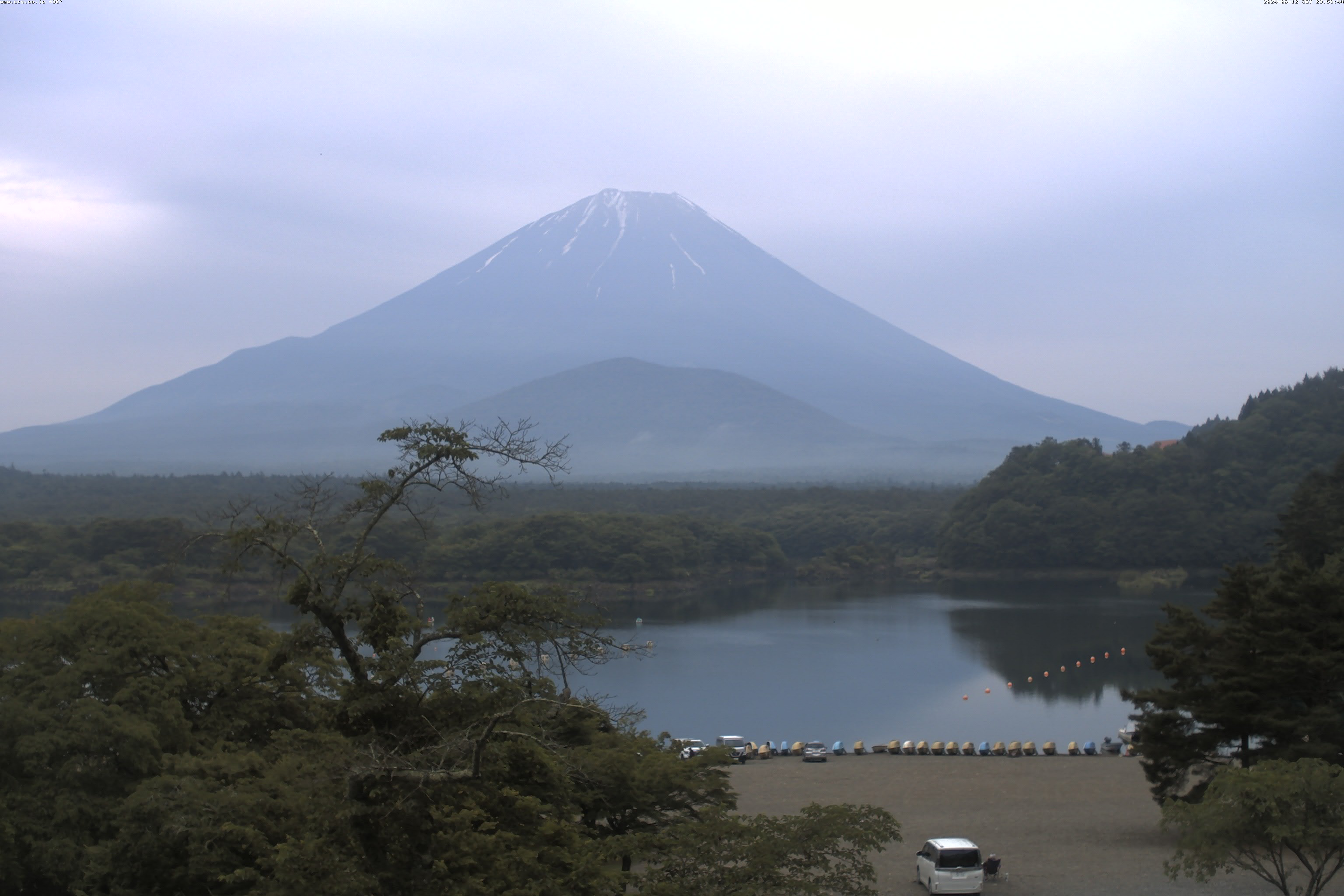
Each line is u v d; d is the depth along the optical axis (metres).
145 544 167.88
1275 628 46.56
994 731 96.94
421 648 24.41
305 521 24.11
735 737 82.38
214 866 26.88
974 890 35.38
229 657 40.94
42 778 34.25
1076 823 47.66
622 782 32.12
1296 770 30.94
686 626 164.12
